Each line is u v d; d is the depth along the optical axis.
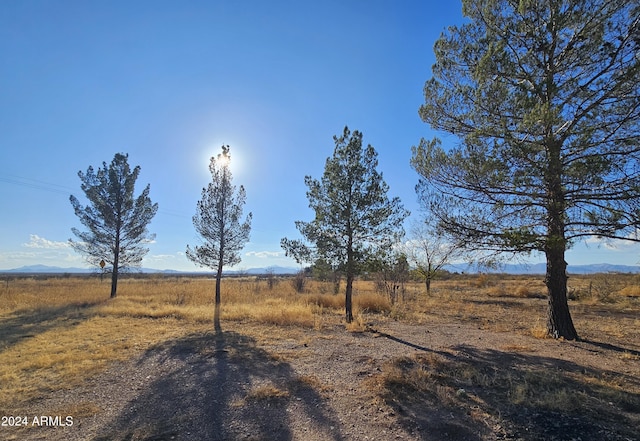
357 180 11.95
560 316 9.00
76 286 29.02
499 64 7.88
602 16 7.41
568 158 7.77
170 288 24.47
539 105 6.86
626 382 5.45
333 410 4.52
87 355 7.16
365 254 11.73
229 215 16.19
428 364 6.57
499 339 8.98
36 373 6.07
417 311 14.60
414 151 9.98
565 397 4.75
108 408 4.63
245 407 4.64
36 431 3.98
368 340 8.84
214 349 7.73
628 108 7.14
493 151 7.82
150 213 21.56
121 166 20.91
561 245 7.61
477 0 8.79
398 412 4.44
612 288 21.19
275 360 6.89
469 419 4.22
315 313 13.65
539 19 8.05
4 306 15.88
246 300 18.08
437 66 9.52
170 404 4.76
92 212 20.30
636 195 6.86
